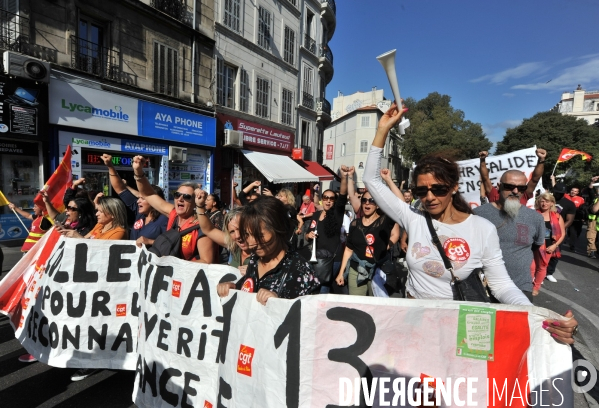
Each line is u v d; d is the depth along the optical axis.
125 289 2.97
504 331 1.66
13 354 3.49
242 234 1.99
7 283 3.42
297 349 1.75
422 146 36.62
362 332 1.72
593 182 8.77
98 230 3.51
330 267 4.10
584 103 79.00
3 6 7.95
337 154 47.28
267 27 16.23
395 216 2.17
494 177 5.61
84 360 2.88
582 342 4.04
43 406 2.69
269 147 16.84
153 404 2.42
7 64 7.59
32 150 8.48
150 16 10.88
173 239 2.81
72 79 8.91
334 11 22.45
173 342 2.38
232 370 1.97
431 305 1.70
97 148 9.69
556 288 6.32
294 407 1.74
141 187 3.47
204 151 13.31
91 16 9.58
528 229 2.95
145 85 10.91
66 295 2.88
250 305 1.95
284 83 17.75
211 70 13.36
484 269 1.93
